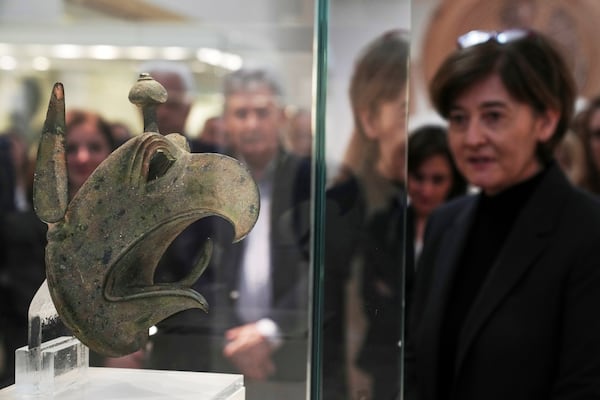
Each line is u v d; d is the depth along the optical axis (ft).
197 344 3.00
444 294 3.70
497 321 3.35
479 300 3.42
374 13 2.61
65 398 2.44
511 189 3.68
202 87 4.60
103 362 2.84
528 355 3.30
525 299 3.34
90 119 4.77
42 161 2.31
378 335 2.39
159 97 2.43
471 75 3.68
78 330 2.37
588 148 6.02
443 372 3.65
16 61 6.19
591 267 3.28
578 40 6.49
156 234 2.38
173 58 5.18
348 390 2.38
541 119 3.67
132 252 2.36
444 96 3.82
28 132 6.13
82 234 2.34
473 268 3.72
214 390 2.53
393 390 2.39
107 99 5.59
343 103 2.62
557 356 3.31
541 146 3.67
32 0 6.10
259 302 3.33
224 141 4.11
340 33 2.60
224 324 3.21
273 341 3.08
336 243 2.41
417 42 6.68
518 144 3.61
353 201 2.49
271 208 3.51
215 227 3.41
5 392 2.51
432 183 5.42
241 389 2.66
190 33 5.10
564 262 3.33
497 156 3.64
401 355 2.40
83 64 5.84
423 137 5.46
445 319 3.68
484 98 3.66
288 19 4.65
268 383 2.80
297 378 2.83
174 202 2.36
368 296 2.40
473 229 3.79
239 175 2.37
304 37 4.60
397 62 2.61
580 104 6.29
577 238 3.34
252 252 3.42
